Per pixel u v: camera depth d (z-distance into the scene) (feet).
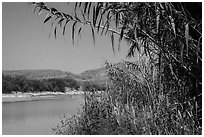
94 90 15.39
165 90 11.44
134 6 9.23
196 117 10.28
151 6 9.16
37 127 15.17
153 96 11.60
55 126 15.16
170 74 11.25
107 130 12.12
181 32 9.75
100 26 10.45
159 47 10.24
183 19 9.53
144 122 11.02
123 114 12.14
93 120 13.47
